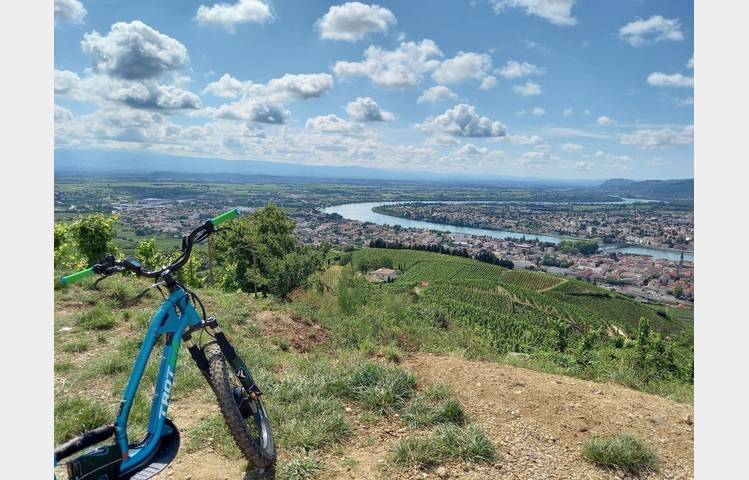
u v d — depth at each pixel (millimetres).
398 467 3102
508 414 3904
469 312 28453
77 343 5191
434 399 4098
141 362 2750
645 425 3877
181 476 2959
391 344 6188
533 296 48281
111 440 3154
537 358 6879
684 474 3248
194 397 4051
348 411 3846
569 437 3613
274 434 3406
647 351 7484
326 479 2965
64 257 10133
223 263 18984
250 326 6723
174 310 2924
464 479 3031
